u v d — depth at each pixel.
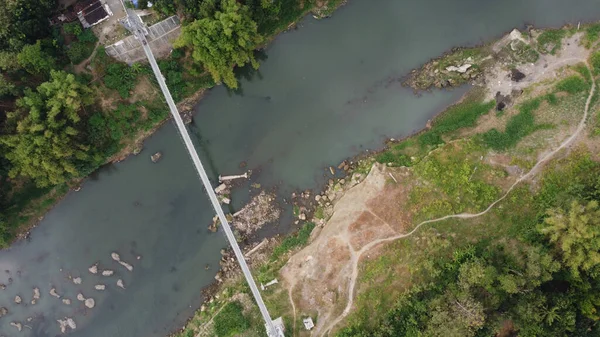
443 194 42.03
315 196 44.94
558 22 44.25
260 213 45.12
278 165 45.91
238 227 45.06
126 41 42.53
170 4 40.31
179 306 45.28
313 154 45.78
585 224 33.81
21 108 39.22
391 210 42.69
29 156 39.53
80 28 42.00
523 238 39.56
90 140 43.50
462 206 41.34
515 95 43.50
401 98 45.44
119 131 44.94
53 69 39.66
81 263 46.16
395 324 39.94
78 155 42.22
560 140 41.44
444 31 45.66
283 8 45.41
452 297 37.97
